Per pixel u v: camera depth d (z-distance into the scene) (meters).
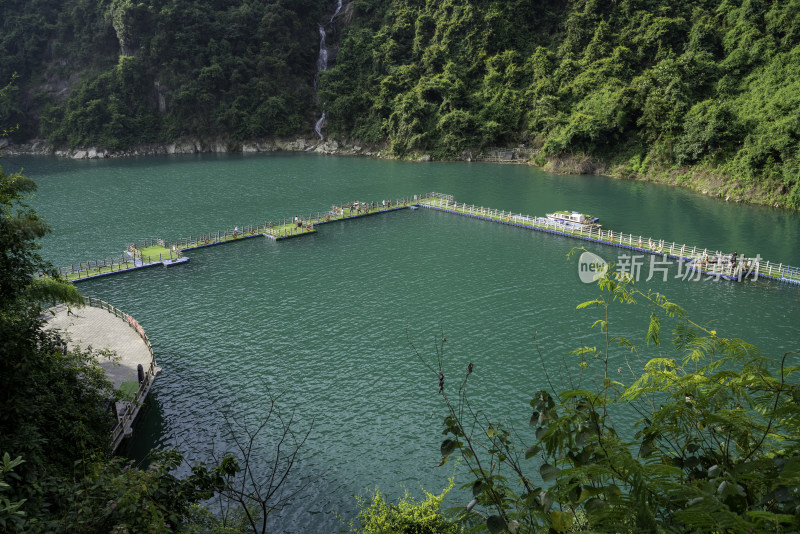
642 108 128.25
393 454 35.28
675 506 6.14
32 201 106.75
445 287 64.25
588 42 153.50
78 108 176.50
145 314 56.91
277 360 47.25
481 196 112.62
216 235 84.75
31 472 15.81
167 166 152.00
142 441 36.75
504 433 8.17
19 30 181.25
